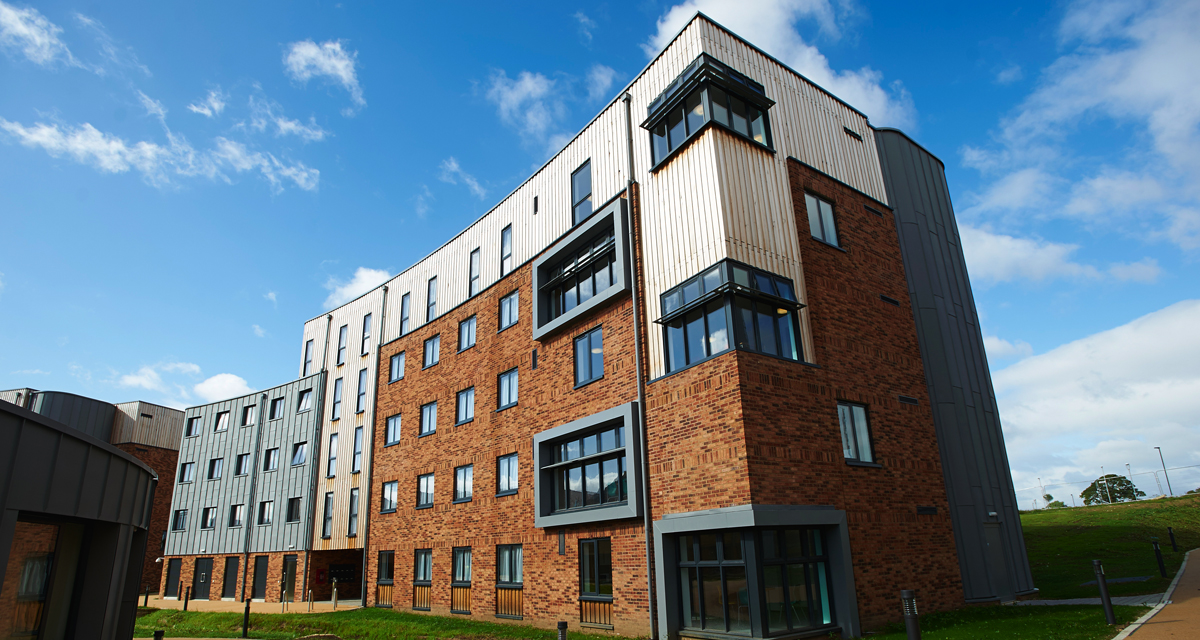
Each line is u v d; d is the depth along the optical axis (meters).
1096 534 33.47
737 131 18.33
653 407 17.81
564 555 20.27
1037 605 17.50
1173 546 28.12
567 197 23.72
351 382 35.75
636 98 21.05
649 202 19.61
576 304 22.53
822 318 18.16
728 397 15.59
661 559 16.50
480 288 28.05
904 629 15.45
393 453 31.23
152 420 50.62
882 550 16.78
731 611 14.79
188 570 40.62
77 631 10.80
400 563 28.86
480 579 23.97
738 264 16.62
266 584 35.78
